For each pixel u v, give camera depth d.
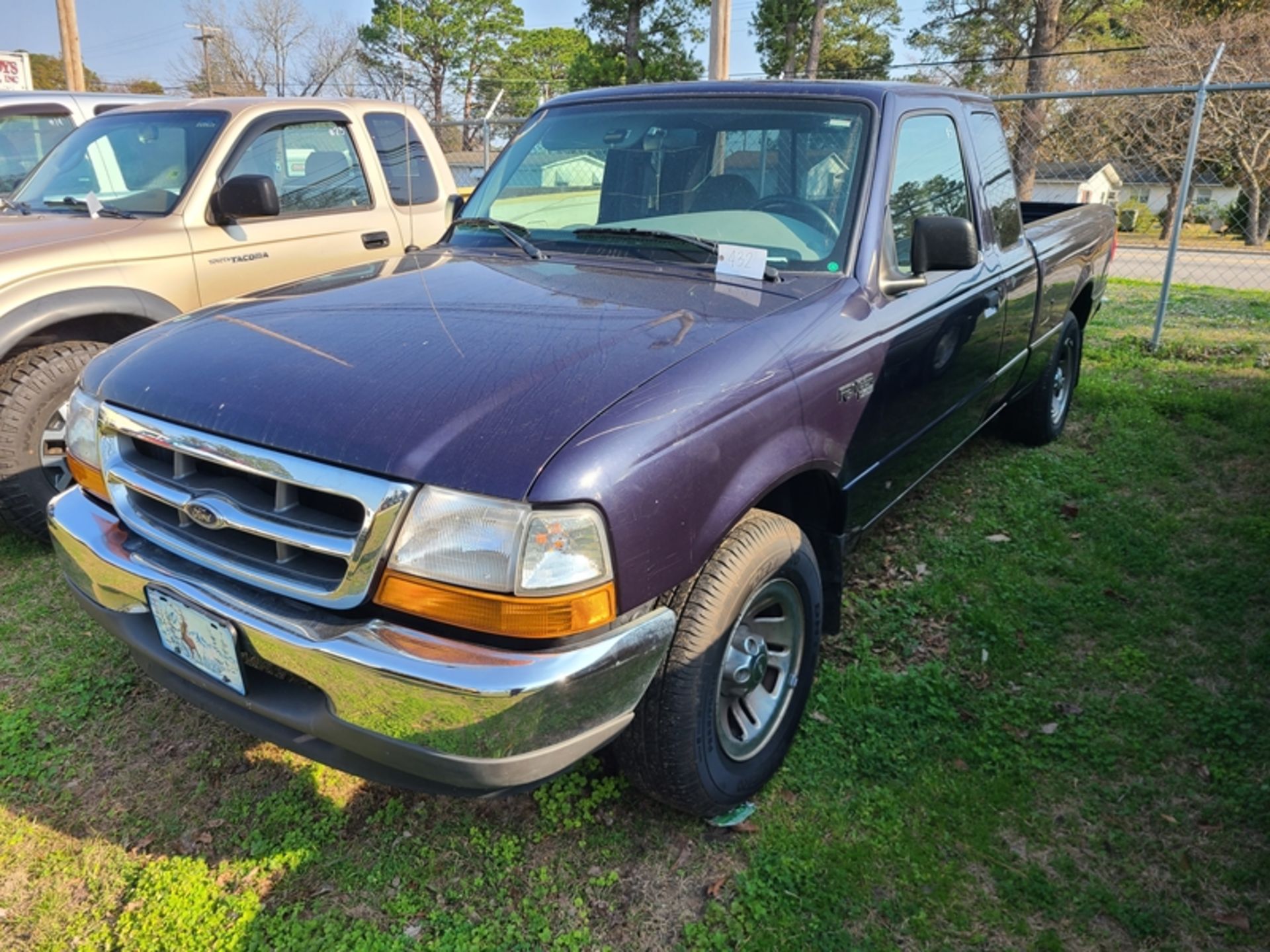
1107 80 29.45
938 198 3.43
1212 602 3.63
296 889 2.30
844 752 2.77
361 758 1.99
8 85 13.61
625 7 30.92
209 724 2.94
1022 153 14.91
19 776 2.70
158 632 2.25
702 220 3.06
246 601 1.99
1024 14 32.75
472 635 1.81
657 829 2.50
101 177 4.90
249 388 2.08
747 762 2.50
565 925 2.20
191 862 2.38
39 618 3.54
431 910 2.24
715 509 2.10
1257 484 4.82
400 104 5.86
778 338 2.38
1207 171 21.98
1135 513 4.48
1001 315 3.90
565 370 2.03
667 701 2.16
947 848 2.41
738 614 2.26
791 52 31.36
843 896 2.26
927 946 2.13
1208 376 6.91
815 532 2.88
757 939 2.13
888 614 3.54
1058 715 2.96
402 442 1.83
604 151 3.32
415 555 1.79
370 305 2.52
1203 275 15.95
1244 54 25.78
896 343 2.87
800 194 2.98
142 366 2.32
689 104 3.29
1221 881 2.32
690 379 2.09
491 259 3.07
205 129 4.80
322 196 5.19
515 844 2.43
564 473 1.77
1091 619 3.52
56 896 2.29
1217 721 2.91
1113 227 6.06
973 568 3.92
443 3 54.50
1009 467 5.11
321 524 1.90
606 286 2.66
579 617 1.81
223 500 2.02
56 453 4.02
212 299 4.55
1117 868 2.36
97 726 2.93
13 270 3.83
